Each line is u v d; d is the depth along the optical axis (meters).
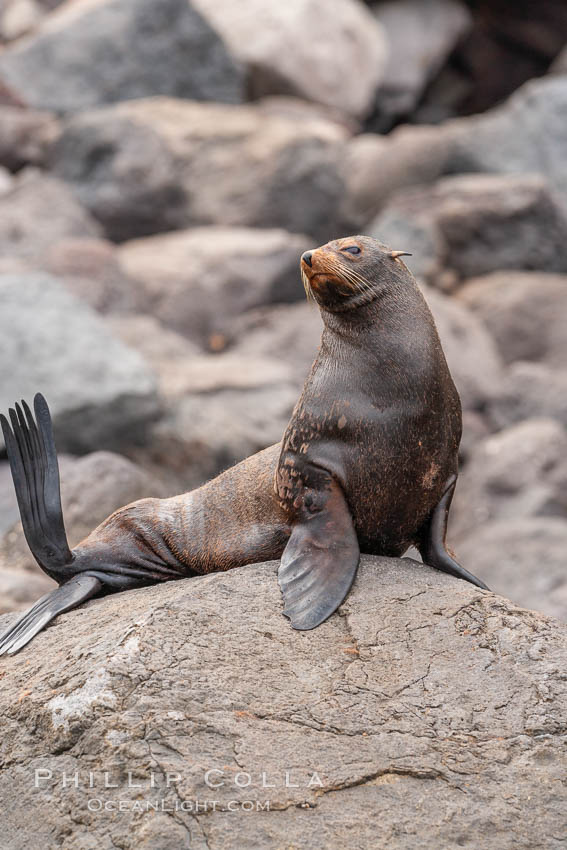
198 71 113.56
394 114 130.50
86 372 62.25
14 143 100.12
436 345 24.91
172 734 19.67
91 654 21.69
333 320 25.20
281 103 115.00
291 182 101.25
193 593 23.09
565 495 73.88
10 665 23.45
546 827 18.92
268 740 19.80
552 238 97.06
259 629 22.23
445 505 25.39
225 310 88.31
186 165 101.69
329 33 120.50
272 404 69.75
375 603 23.17
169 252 90.75
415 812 18.95
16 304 65.00
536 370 85.19
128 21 111.50
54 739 20.48
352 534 24.38
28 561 41.88
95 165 98.19
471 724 20.47
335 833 18.48
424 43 131.50
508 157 104.94
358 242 25.06
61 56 110.44
